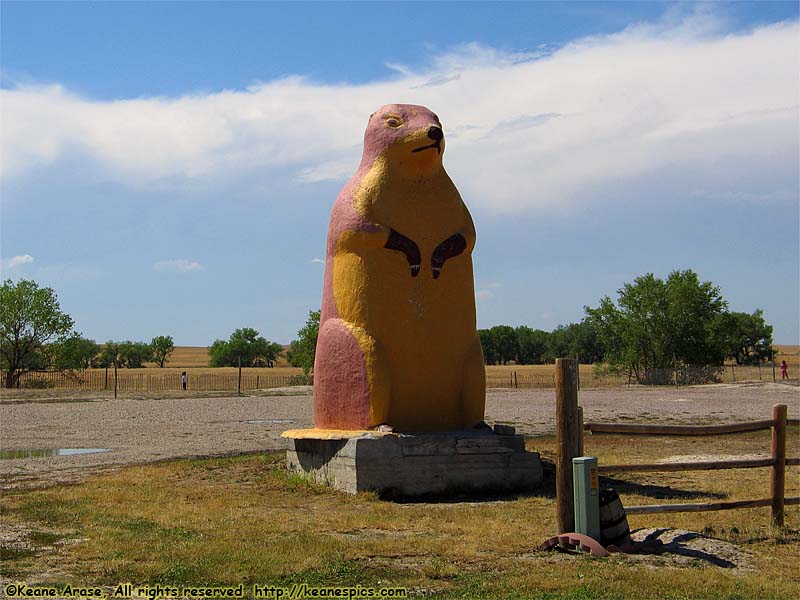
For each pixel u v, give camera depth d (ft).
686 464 28.91
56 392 134.41
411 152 40.70
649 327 174.40
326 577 24.04
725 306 177.37
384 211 40.63
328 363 41.34
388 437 38.34
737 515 33.19
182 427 76.02
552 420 79.97
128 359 345.31
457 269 41.88
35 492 39.55
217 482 42.68
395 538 28.76
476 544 27.76
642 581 23.70
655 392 129.90
